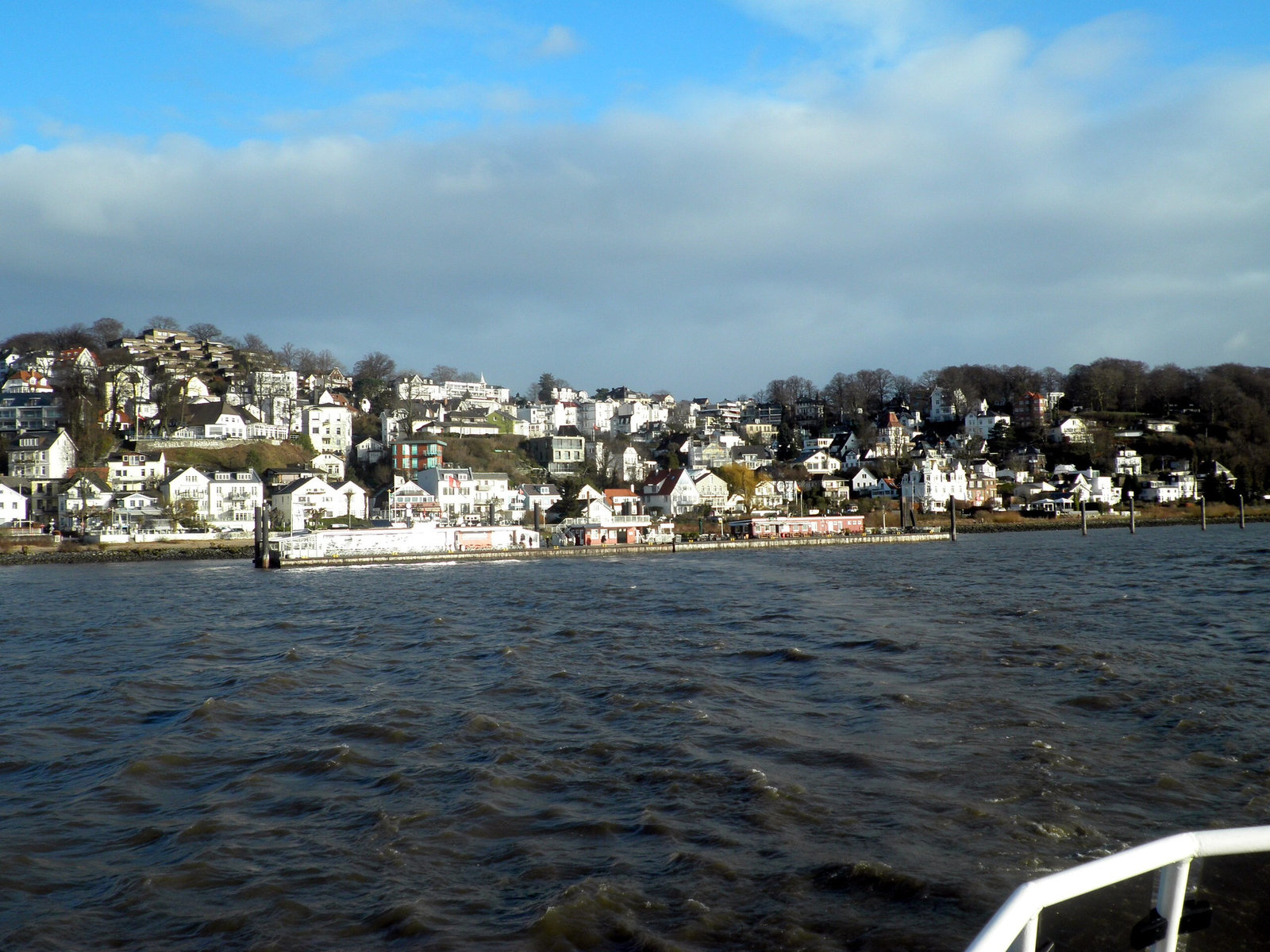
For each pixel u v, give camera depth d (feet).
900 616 184.34
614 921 62.59
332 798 86.22
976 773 88.63
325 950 60.13
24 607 234.79
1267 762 90.38
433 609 209.46
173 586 287.07
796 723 107.45
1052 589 231.30
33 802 87.30
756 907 64.08
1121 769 89.10
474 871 70.90
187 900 67.05
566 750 98.27
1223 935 28.35
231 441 635.66
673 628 175.52
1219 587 230.68
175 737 106.11
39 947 60.95
